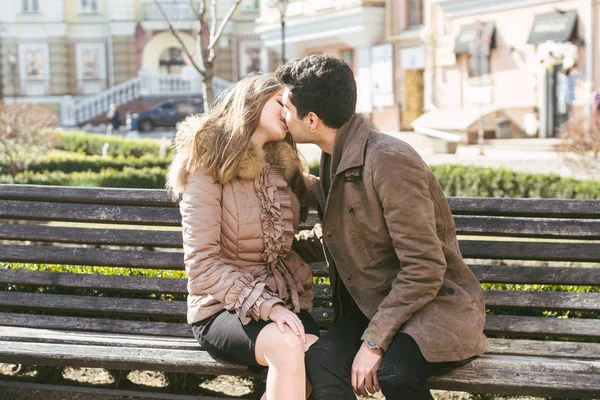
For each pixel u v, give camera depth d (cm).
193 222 305
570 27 1923
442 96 2373
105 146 1997
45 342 340
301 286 327
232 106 314
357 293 309
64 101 3916
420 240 289
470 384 290
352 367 286
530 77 2056
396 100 2583
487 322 343
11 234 386
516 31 2094
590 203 355
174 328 363
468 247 356
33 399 384
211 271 302
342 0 2620
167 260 372
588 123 1170
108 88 4138
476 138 2078
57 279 378
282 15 1523
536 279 348
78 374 420
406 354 281
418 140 2192
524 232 355
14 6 4038
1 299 378
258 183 317
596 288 382
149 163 1612
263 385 381
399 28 2548
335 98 300
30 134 1590
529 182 966
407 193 289
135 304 368
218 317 307
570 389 286
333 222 310
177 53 4172
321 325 360
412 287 287
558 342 336
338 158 307
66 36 4097
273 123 316
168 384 392
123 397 387
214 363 312
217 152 307
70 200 386
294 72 307
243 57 4038
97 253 378
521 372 295
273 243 316
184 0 4034
